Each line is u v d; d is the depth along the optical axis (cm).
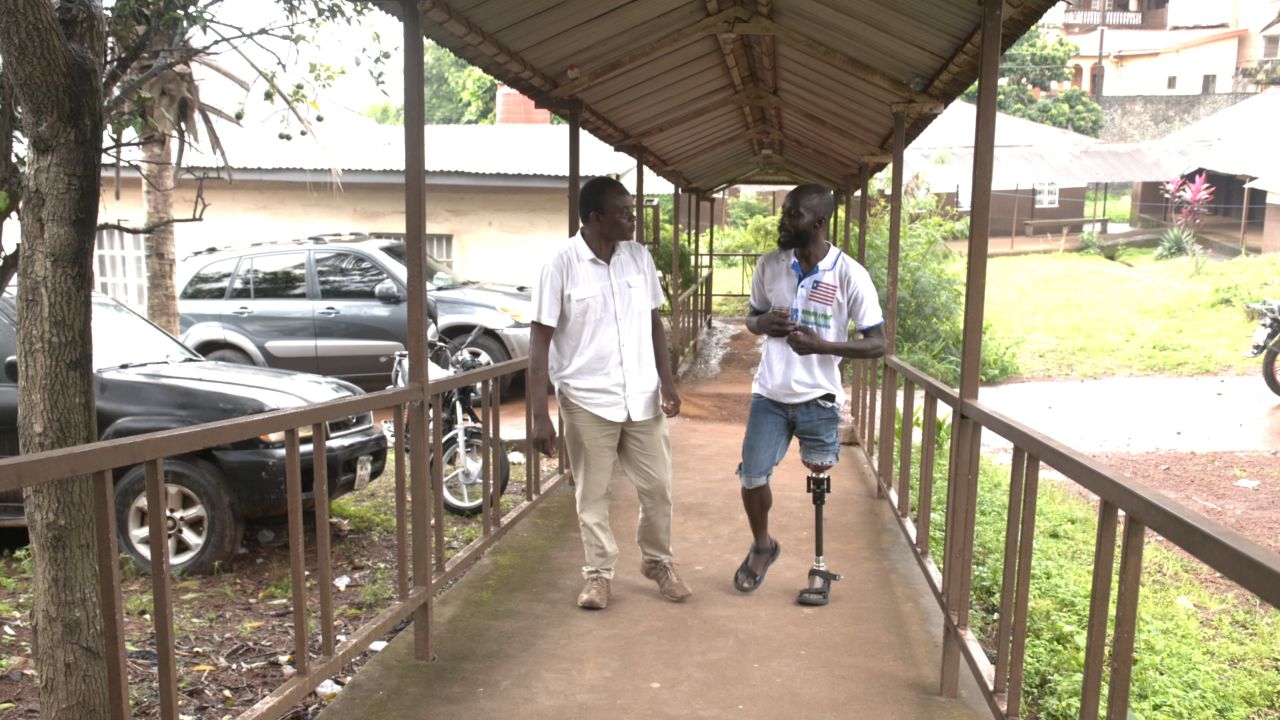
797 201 414
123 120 481
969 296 341
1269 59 3997
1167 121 3875
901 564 491
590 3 430
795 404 427
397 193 1498
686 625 410
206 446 243
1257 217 3019
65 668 314
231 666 417
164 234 835
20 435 315
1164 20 4588
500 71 502
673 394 433
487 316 1084
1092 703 222
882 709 336
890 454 591
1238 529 733
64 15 296
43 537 311
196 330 1070
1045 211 3225
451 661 373
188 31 511
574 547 513
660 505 430
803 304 421
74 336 310
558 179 1435
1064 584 548
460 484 655
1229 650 500
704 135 872
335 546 598
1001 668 289
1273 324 1257
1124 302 2031
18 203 351
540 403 401
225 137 1507
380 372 1061
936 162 2720
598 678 359
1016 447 286
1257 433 1083
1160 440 1052
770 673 364
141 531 533
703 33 515
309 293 1072
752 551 457
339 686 399
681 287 1309
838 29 473
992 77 343
